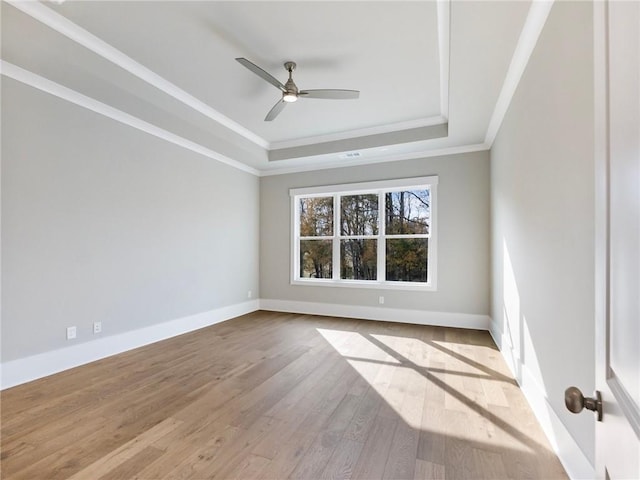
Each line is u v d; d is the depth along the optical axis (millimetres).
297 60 2814
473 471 1635
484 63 2475
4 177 2572
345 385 2627
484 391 2512
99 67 2664
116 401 2352
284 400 2371
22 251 2676
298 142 4871
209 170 4703
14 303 2625
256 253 5766
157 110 3318
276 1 2139
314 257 5566
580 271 1487
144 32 2455
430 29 2412
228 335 4105
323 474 1613
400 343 3736
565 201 1648
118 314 3438
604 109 703
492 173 3996
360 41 2559
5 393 2469
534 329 2184
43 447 1810
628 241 580
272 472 1625
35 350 2752
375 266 5133
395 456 1749
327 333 4180
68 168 2998
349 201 5336
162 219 3957
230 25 2373
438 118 4020
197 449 1800
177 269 4164
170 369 2971
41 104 2789
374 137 4418
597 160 759
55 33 2357
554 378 1819
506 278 3111
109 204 3354
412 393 2482
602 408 725
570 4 1566
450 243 4523
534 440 1889
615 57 633
